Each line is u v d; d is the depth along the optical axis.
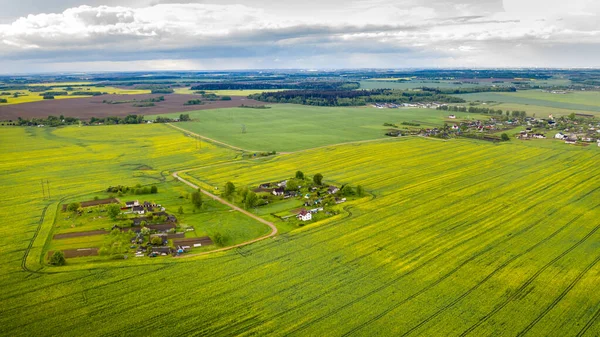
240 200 144.00
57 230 119.00
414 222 122.38
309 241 110.06
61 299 82.88
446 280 89.69
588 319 76.00
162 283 89.00
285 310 79.12
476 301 81.75
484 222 121.88
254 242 110.25
